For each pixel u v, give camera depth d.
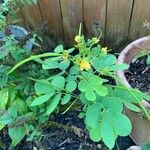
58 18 0.98
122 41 1.00
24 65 0.76
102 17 0.94
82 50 0.56
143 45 0.78
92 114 0.53
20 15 1.01
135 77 0.81
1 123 0.70
